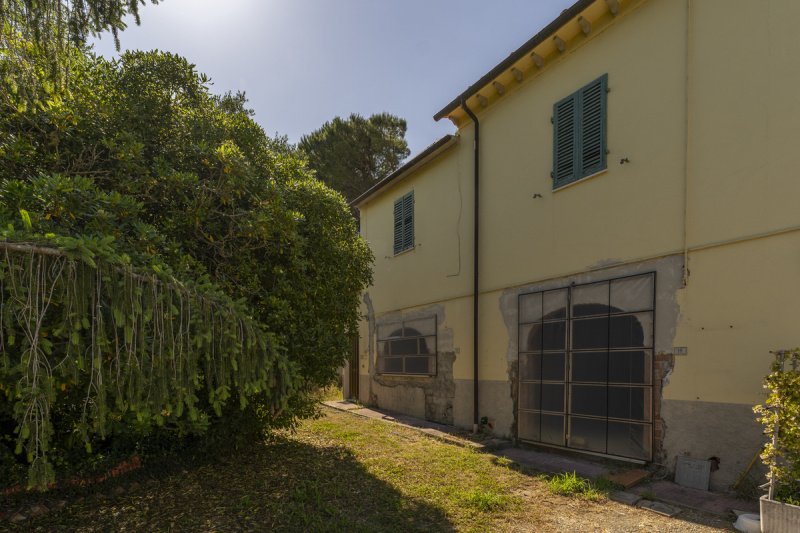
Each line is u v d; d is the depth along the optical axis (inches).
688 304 210.8
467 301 358.9
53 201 134.2
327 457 263.1
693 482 199.2
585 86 268.1
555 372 275.3
